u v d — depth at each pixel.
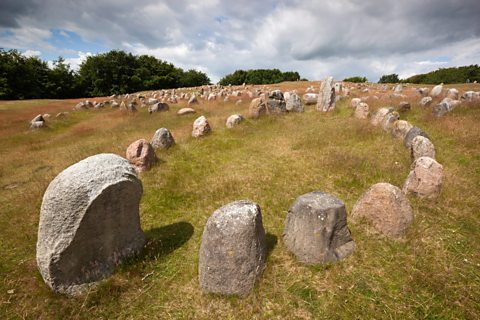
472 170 6.11
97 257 3.62
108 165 3.60
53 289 3.36
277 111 13.62
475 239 4.03
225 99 21.69
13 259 4.26
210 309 3.19
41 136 13.55
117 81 58.81
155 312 3.23
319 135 9.38
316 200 3.87
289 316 3.02
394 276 3.44
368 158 6.97
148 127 12.71
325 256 3.64
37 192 6.43
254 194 5.77
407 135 7.71
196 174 6.98
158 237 4.58
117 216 3.70
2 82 38.12
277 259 3.80
